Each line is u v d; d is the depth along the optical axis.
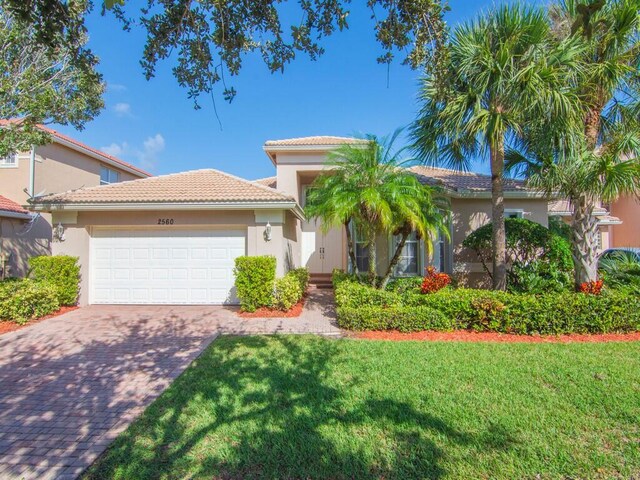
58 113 10.83
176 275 12.05
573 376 5.70
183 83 4.07
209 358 6.80
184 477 3.33
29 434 4.17
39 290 10.21
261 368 6.18
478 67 9.11
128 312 10.95
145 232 12.06
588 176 8.62
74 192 12.29
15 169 16.31
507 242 12.14
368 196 9.03
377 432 4.05
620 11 8.19
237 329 9.02
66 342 8.00
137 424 4.31
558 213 16.86
